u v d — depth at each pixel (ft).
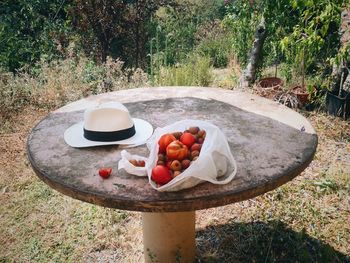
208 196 5.84
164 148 6.36
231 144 7.58
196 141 6.53
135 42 26.30
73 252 10.03
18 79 19.54
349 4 16.38
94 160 7.08
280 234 10.21
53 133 8.26
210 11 31.91
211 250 9.87
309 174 12.99
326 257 9.42
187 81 18.92
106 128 7.56
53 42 23.02
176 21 28.99
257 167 6.67
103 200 5.98
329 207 11.33
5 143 15.40
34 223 11.12
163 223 8.36
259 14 21.02
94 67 20.71
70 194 6.28
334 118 16.67
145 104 9.89
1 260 9.82
